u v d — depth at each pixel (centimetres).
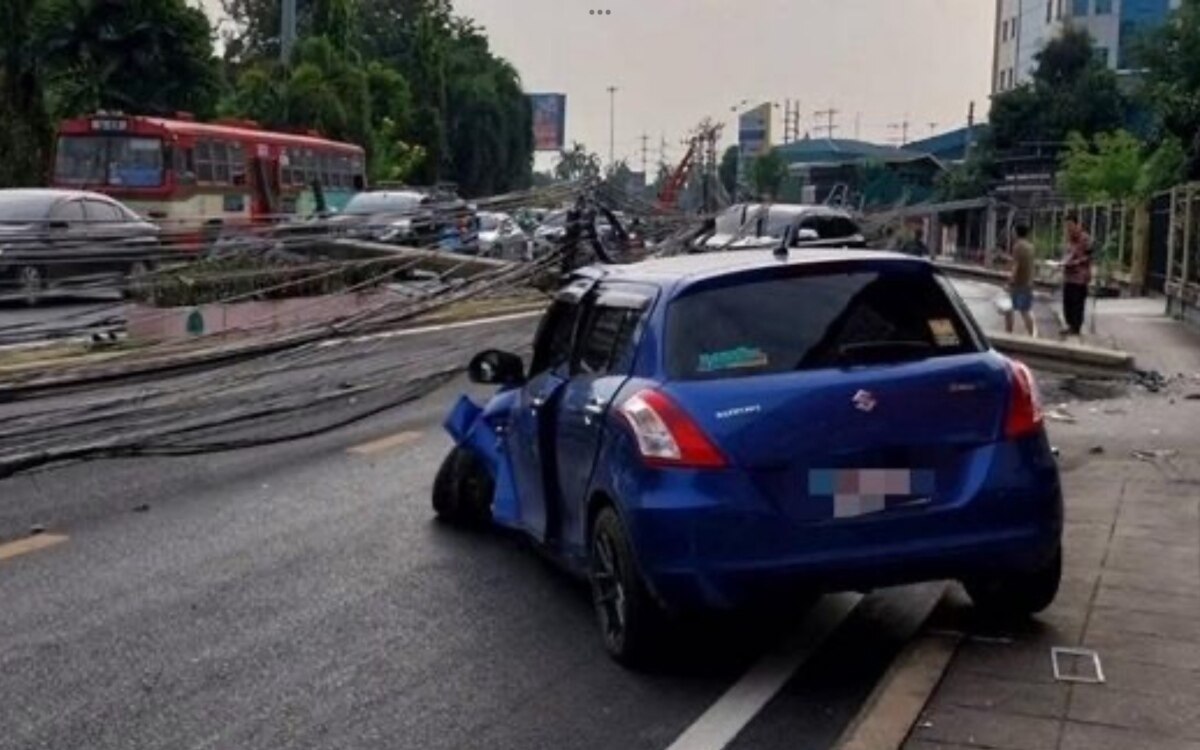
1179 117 4125
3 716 588
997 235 4975
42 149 3425
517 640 693
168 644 681
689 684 632
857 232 2580
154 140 3212
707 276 656
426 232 2219
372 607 746
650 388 627
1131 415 1390
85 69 4322
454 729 578
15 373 1324
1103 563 788
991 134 6181
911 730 542
